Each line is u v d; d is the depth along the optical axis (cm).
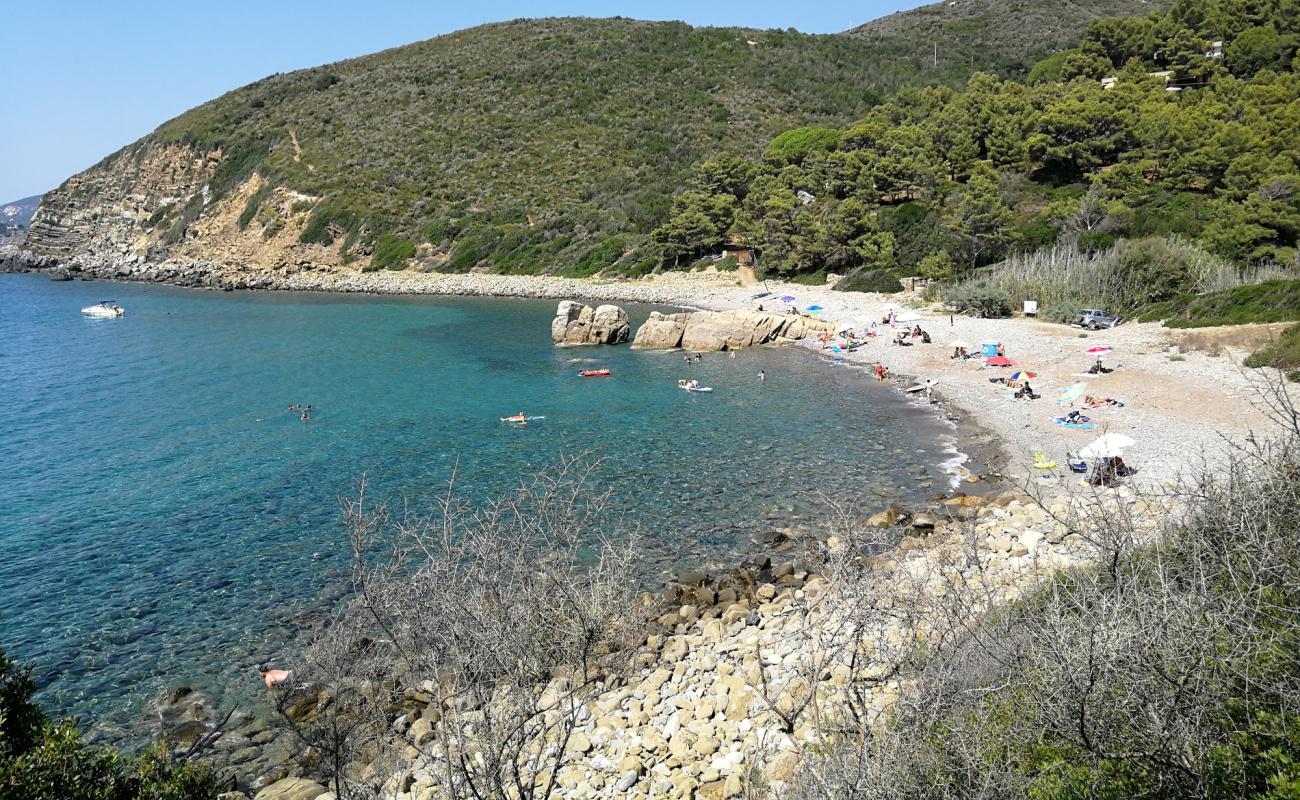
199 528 2397
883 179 8531
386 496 2638
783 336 5806
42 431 3512
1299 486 896
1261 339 3866
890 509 2338
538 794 1087
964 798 679
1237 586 762
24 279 11525
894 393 4066
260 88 15712
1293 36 8950
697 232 9006
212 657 1695
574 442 3272
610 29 16962
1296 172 6391
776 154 10194
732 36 16838
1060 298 5556
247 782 1287
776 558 2136
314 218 11388
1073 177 8225
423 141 12925
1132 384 3641
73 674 1639
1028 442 3070
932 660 875
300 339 6159
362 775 1133
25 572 2111
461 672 894
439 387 4403
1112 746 668
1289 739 623
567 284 9138
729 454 3073
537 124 13275
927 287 6662
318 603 1914
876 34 19412
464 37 17725
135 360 5284
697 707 1310
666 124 13162
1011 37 18188
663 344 5662
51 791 699
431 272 10138
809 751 923
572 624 1223
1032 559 1647
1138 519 1389
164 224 12912
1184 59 9938
